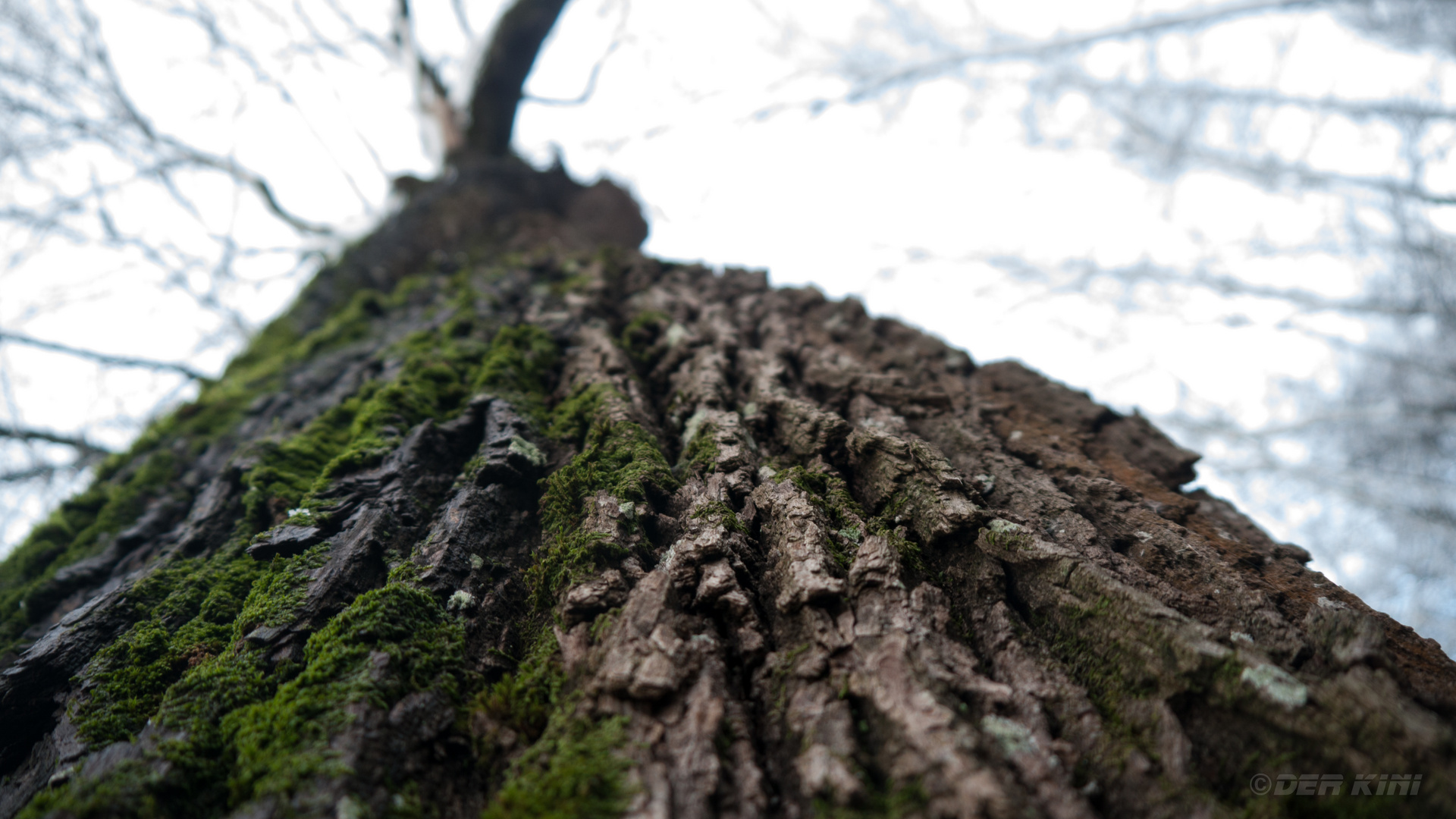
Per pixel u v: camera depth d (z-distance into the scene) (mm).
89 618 2975
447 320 5461
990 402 4230
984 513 2818
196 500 3943
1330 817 1811
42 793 2170
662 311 5422
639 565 2758
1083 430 4121
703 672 2268
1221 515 3609
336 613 2727
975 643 2525
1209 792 1949
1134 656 2281
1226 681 2092
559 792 1933
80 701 2574
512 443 3500
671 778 1959
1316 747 1922
